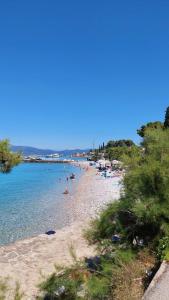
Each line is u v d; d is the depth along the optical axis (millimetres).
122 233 12445
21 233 27375
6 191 58812
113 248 12164
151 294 9336
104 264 11203
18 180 83500
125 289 9992
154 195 12094
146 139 13531
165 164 12359
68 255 19172
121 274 10625
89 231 13344
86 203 42438
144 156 13242
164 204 11781
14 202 45094
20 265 17891
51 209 38969
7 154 10172
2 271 16984
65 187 65312
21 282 15398
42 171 122875
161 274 10438
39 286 11539
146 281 10531
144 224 12383
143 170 12273
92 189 58469
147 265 11359
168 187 11953
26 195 53000
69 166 163125
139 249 12172
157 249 11820
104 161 140125
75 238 22609
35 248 20891
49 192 57000
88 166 139875
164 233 12094
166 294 9320
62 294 10945
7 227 29562
